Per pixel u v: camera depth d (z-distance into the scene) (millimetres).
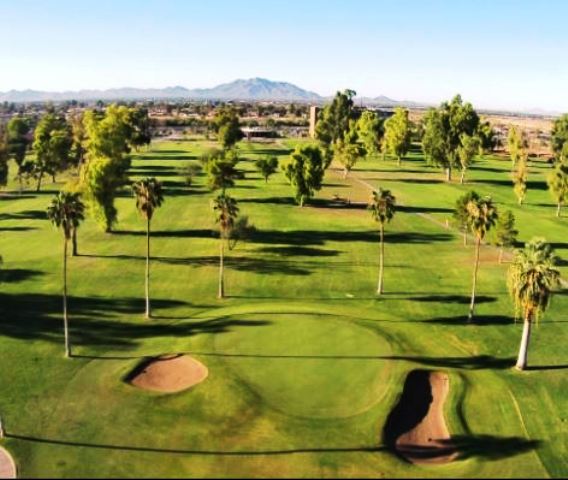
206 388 49031
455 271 84375
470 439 43906
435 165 181000
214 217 114438
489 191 152875
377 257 90875
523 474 40000
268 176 164500
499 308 70062
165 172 169625
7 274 78188
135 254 89312
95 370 52375
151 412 45812
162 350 56531
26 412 45438
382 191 74062
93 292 72688
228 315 65375
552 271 52281
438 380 52656
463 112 167625
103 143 105812
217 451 41188
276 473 39062
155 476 38469
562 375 54031
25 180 158250
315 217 118562
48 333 60094
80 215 56438
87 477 38219
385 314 67438
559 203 124438
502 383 52250
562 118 196000
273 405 46656
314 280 79125
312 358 54500
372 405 46938
